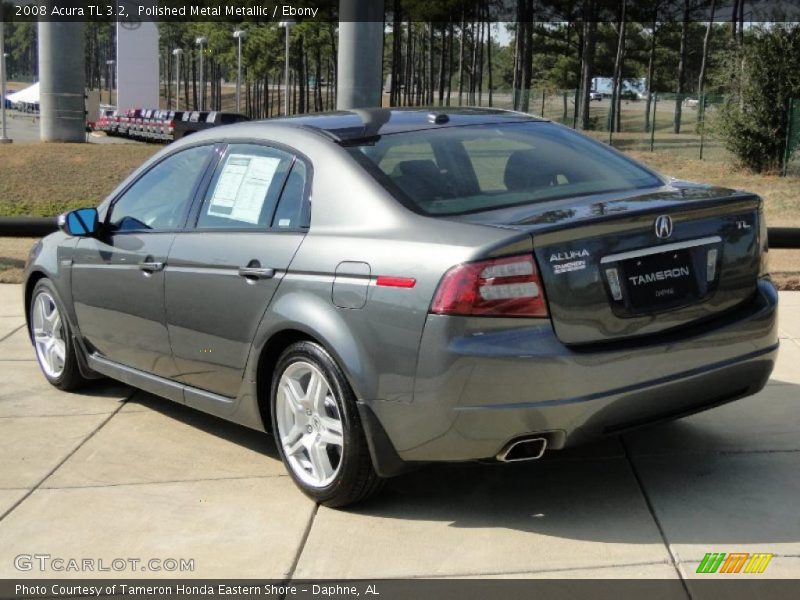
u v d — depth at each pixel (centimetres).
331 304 409
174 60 11969
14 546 413
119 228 557
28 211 2053
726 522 401
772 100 2467
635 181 454
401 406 386
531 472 462
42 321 633
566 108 4238
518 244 366
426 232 389
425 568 375
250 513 434
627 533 395
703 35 7731
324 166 441
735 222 418
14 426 564
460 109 521
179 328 498
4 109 3750
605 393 376
